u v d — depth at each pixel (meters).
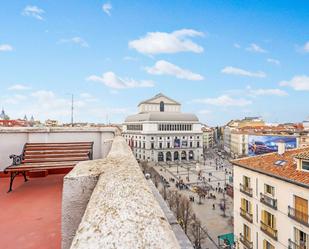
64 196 2.70
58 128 8.77
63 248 2.69
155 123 90.12
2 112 77.31
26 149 7.05
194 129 95.62
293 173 14.39
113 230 1.28
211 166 82.56
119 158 3.49
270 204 15.32
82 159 7.26
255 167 17.20
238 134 95.19
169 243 1.21
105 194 1.85
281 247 14.55
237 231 19.36
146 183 2.16
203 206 39.19
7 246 2.77
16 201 4.47
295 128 86.31
